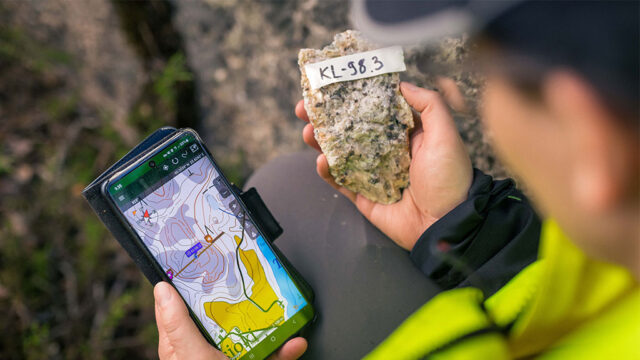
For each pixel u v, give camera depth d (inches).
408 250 39.0
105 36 69.1
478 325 21.1
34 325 62.1
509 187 33.6
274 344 36.4
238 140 62.4
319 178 43.8
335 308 38.5
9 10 73.5
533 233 32.5
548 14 9.9
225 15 63.0
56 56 70.5
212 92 63.9
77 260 66.3
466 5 11.0
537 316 19.8
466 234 33.3
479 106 19.7
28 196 68.9
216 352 33.4
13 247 66.1
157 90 62.9
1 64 75.0
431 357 21.0
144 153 34.6
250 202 36.2
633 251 12.8
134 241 34.9
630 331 16.4
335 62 35.6
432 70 20.8
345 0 55.5
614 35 9.4
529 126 11.9
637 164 10.6
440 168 33.9
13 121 72.0
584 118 10.5
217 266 35.9
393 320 37.6
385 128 36.1
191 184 35.5
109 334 62.2
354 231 40.8
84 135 70.2
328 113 35.9
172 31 65.9
